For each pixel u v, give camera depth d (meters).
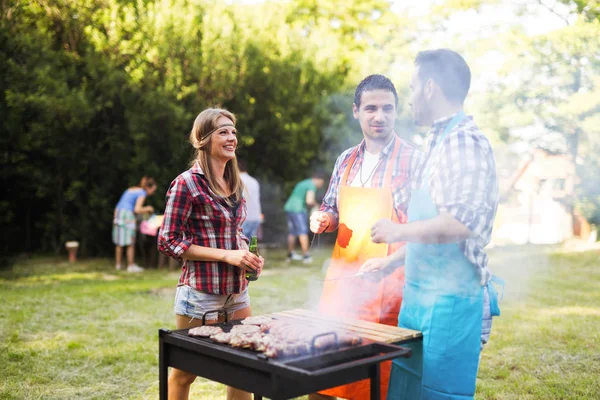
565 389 3.55
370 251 2.69
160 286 7.23
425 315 2.21
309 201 9.83
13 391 3.45
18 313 5.45
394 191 2.68
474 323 2.14
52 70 8.84
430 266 2.20
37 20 8.95
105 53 9.28
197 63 9.77
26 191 10.16
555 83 12.27
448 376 2.15
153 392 3.51
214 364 2.06
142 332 4.90
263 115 11.27
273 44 11.39
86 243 10.29
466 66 2.21
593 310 5.86
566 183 14.50
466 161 2.06
